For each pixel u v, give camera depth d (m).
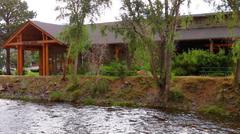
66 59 40.00
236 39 31.38
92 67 42.56
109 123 24.28
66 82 39.28
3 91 42.09
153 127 22.81
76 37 38.12
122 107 31.92
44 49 48.25
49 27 49.44
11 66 78.06
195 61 36.12
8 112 29.36
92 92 35.94
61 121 25.08
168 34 31.08
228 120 25.30
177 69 36.47
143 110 29.94
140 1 30.34
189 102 30.50
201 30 43.62
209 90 30.78
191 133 20.98
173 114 27.80
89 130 21.95
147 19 30.62
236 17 29.02
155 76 31.92
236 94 29.12
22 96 40.09
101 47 44.44
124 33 32.53
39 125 23.56
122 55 44.94
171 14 30.77
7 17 64.31
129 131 21.64
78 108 31.58
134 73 37.75
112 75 38.31
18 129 22.20
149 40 31.12
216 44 42.06
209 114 27.89
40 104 34.59
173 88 32.19
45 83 40.53
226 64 35.25
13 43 50.25
